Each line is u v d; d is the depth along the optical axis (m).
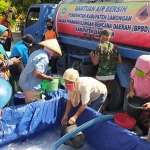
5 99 3.05
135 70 3.44
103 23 4.70
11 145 3.57
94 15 4.95
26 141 3.71
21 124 3.59
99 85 3.60
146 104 3.09
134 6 4.05
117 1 4.49
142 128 3.44
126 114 3.37
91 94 3.55
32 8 7.84
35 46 6.59
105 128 3.32
